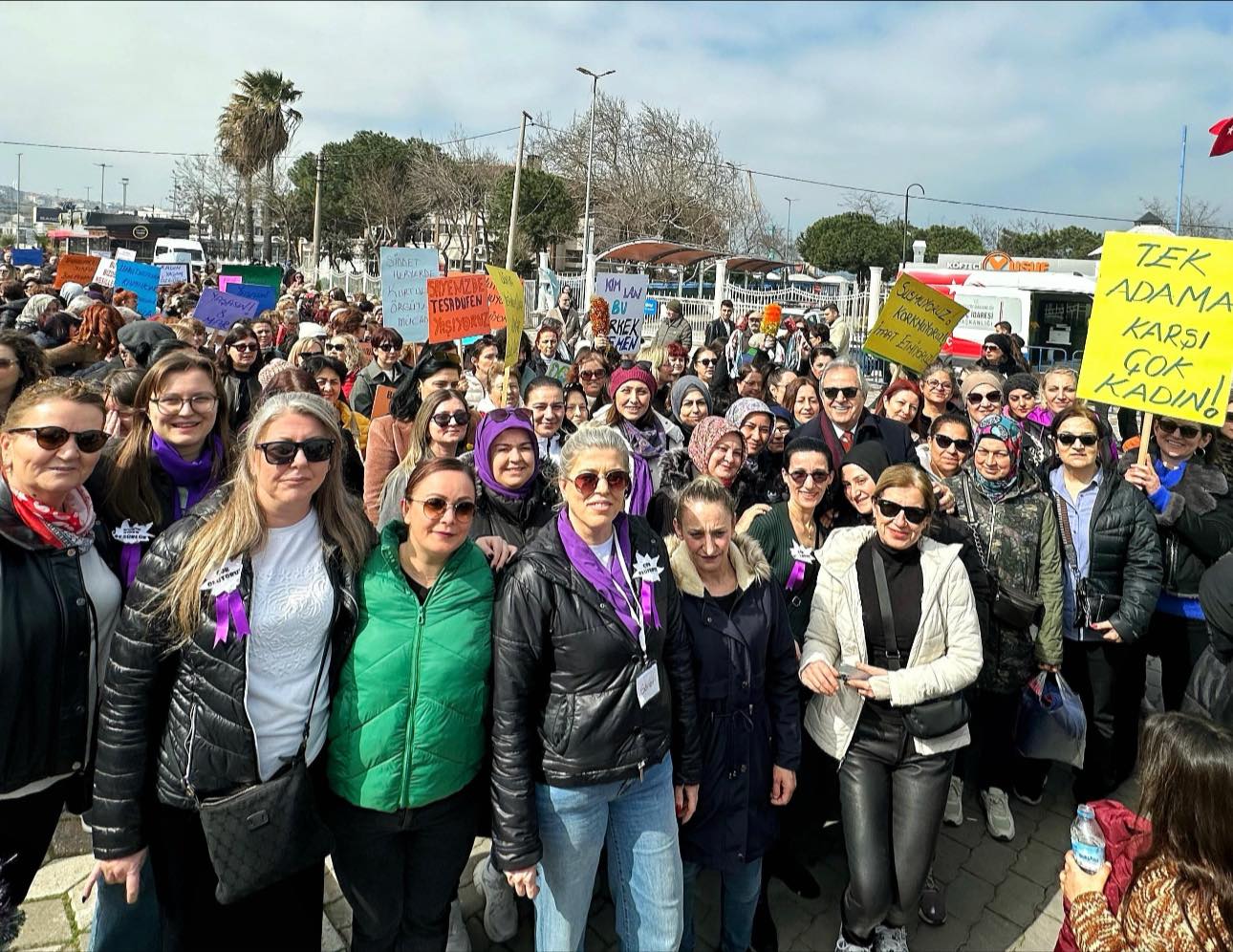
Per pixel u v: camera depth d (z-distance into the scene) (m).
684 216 38.00
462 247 45.31
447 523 2.26
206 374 2.95
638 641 2.43
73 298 10.48
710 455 3.78
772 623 2.89
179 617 2.12
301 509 2.29
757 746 2.86
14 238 71.31
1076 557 3.87
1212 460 4.18
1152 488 3.84
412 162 47.06
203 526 2.19
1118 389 3.84
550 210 38.47
